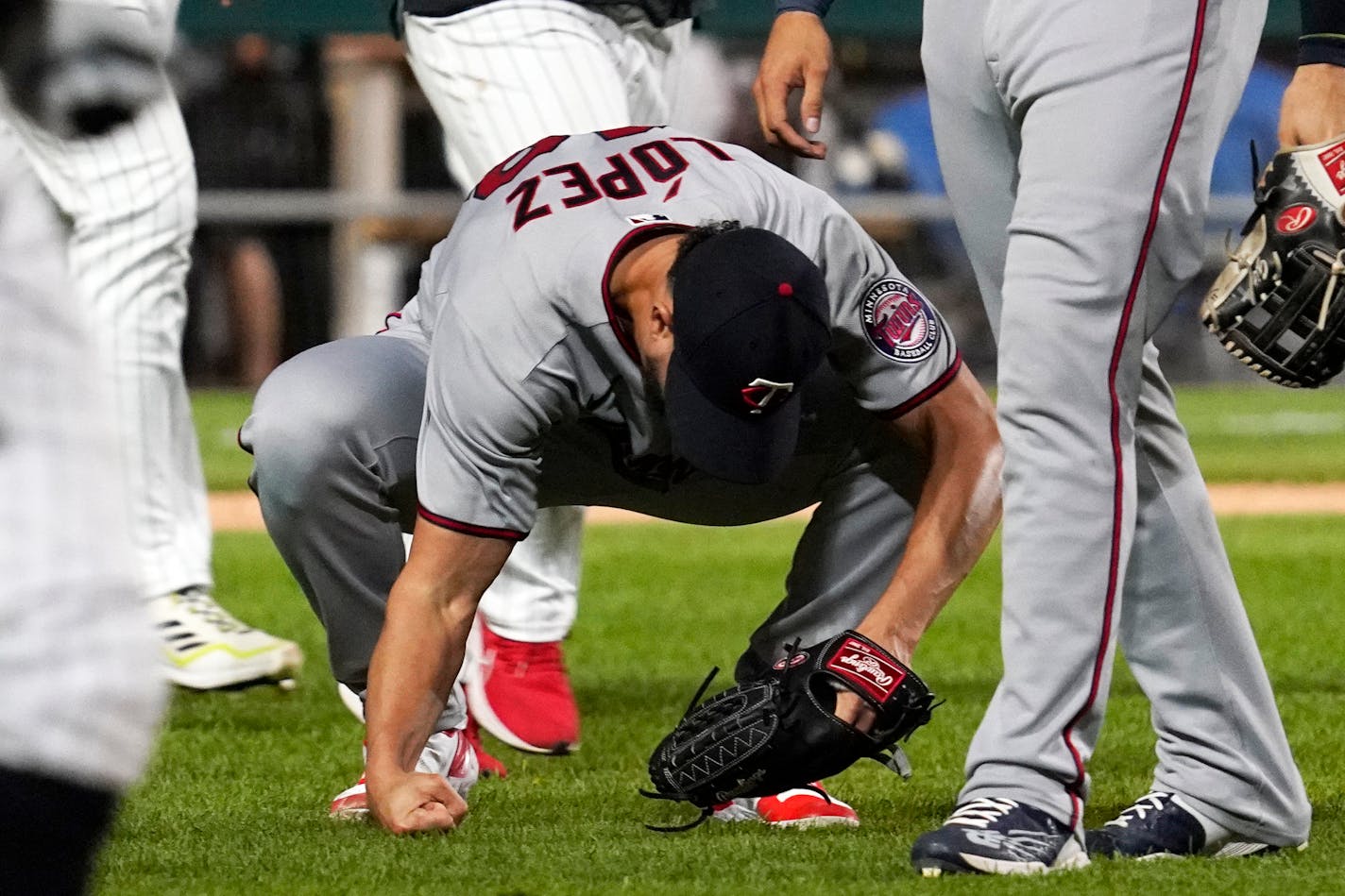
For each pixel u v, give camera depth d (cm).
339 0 3841
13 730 406
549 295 1000
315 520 1120
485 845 1060
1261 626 2253
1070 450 960
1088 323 955
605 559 3069
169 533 1741
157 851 1048
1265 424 6016
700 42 5916
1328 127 1029
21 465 403
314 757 1441
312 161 6044
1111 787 1298
